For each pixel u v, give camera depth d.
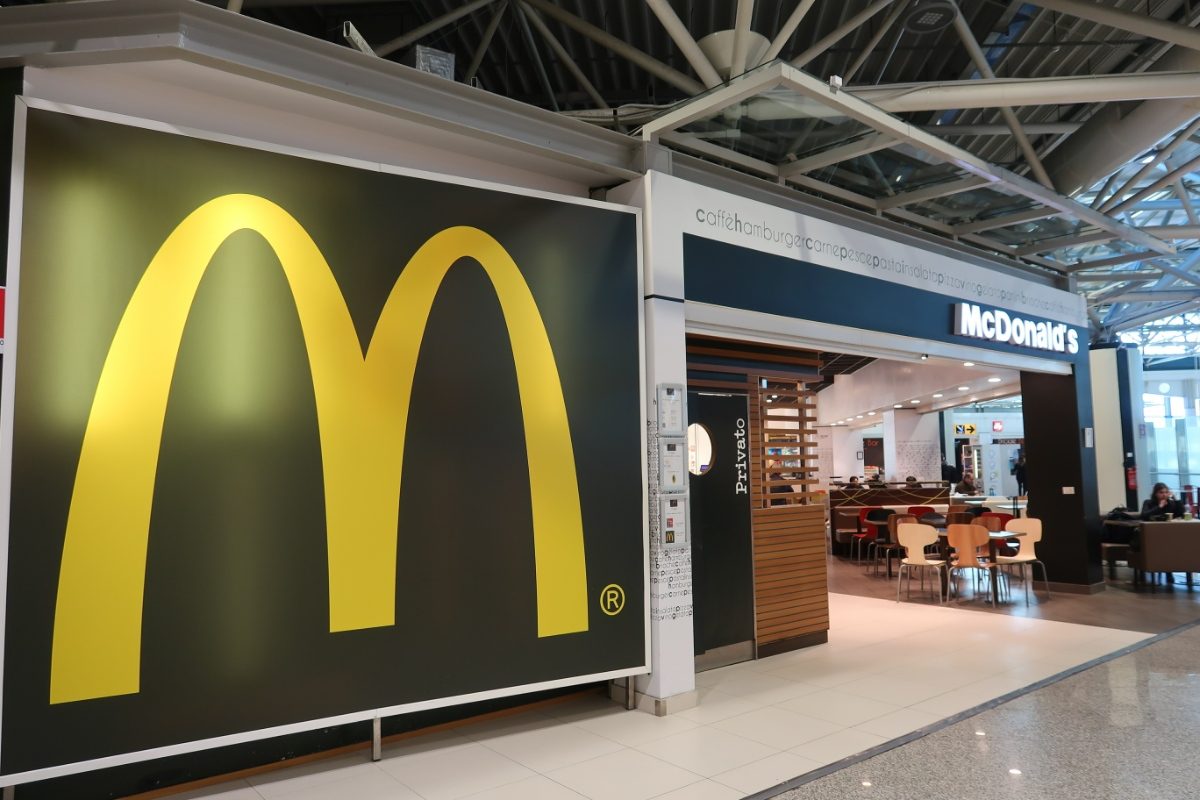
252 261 3.80
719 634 6.05
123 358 3.48
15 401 3.26
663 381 5.04
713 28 8.16
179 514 3.54
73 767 3.27
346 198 4.09
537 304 4.64
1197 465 21.86
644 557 4.89
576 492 4.68
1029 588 9.70
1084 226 8.26
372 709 3.95
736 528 6.26
